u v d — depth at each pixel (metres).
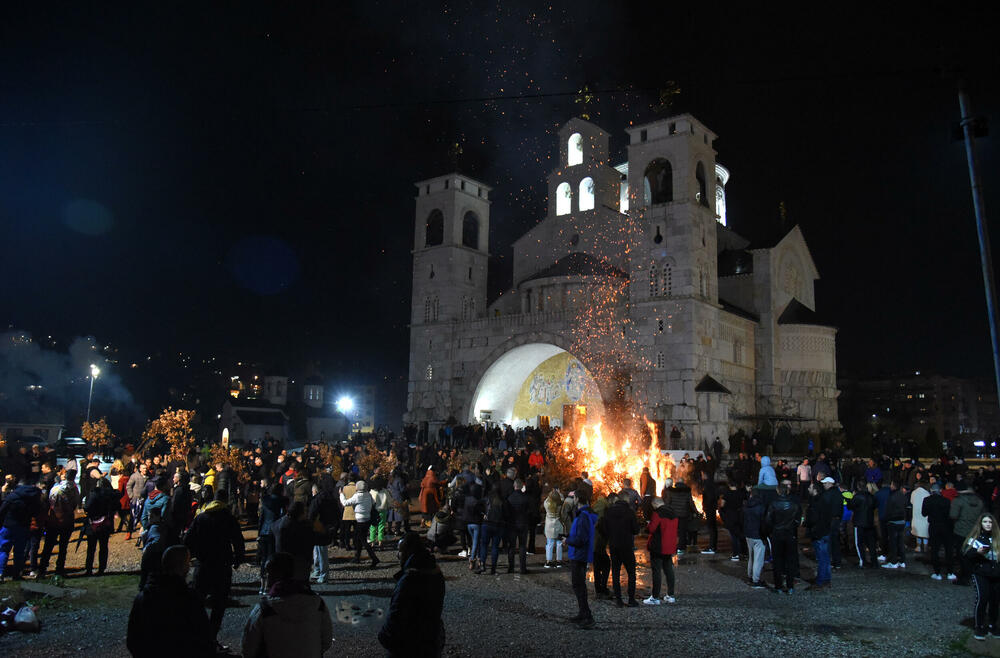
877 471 26.12
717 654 11.22
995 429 132.88
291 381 103.31
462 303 62.81
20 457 21.98
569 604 14.45
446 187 64.06
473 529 17.86
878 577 17.56
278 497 15.46
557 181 64.75
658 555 14.63
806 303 65.56
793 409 57.53
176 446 26.97
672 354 48.62
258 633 6.75
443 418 59.78
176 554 7.14
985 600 11.86
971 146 15.04
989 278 14.37
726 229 67.56
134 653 6.75
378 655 10.80
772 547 16.05
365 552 20.28
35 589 14.09
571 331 53.56
